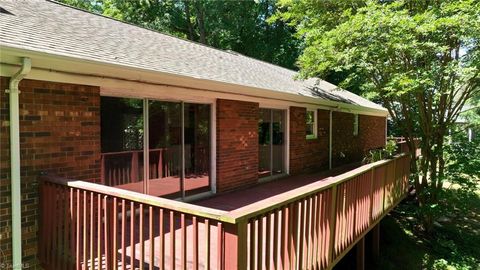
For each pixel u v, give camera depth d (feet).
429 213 28.37
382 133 59.93
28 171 12.26
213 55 28.91
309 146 34.45
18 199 11.68
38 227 12.34
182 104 19.88
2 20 12.67
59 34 14.14
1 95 11.36
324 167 37.63
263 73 31.83
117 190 9.55
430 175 29.32
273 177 29.32
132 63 14.43
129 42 18.95
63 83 13.41
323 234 12.28
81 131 14.08
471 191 28.81
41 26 14.17
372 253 24.72
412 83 22.35
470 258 25.67
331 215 12.85
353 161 45.85
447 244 27.40
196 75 17.69
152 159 18.02
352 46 24.27
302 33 29.89
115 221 9.46
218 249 7.41
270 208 8.68
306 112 34.09
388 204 22.89
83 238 10.45
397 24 21.58
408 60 24.79
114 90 15.88
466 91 26.66
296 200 10.12
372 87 28.02
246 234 7.45
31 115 12.35
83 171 14.15
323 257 12.30
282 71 40.65
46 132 12.83
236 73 24.76
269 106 28.53
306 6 28.71
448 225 32.37
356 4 26.76
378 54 23.22
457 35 21.86
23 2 17.16
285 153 31.01
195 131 20.93
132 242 9.12
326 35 25.48
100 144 15.06
